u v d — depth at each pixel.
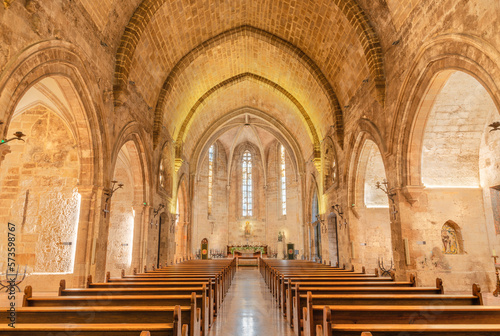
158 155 19.55
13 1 7.37
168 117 21.30
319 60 19.17
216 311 9.95
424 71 10.70
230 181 43.44
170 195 22.98
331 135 21.42
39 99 12.99
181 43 18.28
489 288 12.47
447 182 13.38
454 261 12.57
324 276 11.28
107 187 12.47
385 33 13.30
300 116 25.94
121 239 19.58
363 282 9.12
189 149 29.52
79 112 11.17
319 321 5.34
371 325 4.13
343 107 18.97
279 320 9.30
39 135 13.75
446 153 13.38
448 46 9.38
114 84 13.02
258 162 44.22
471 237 12.91
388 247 17.66
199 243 38.56
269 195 42.53
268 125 34.06
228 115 31.30
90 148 11.70
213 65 22.73
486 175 13.12
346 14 14.41
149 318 5.17
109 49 12.52
